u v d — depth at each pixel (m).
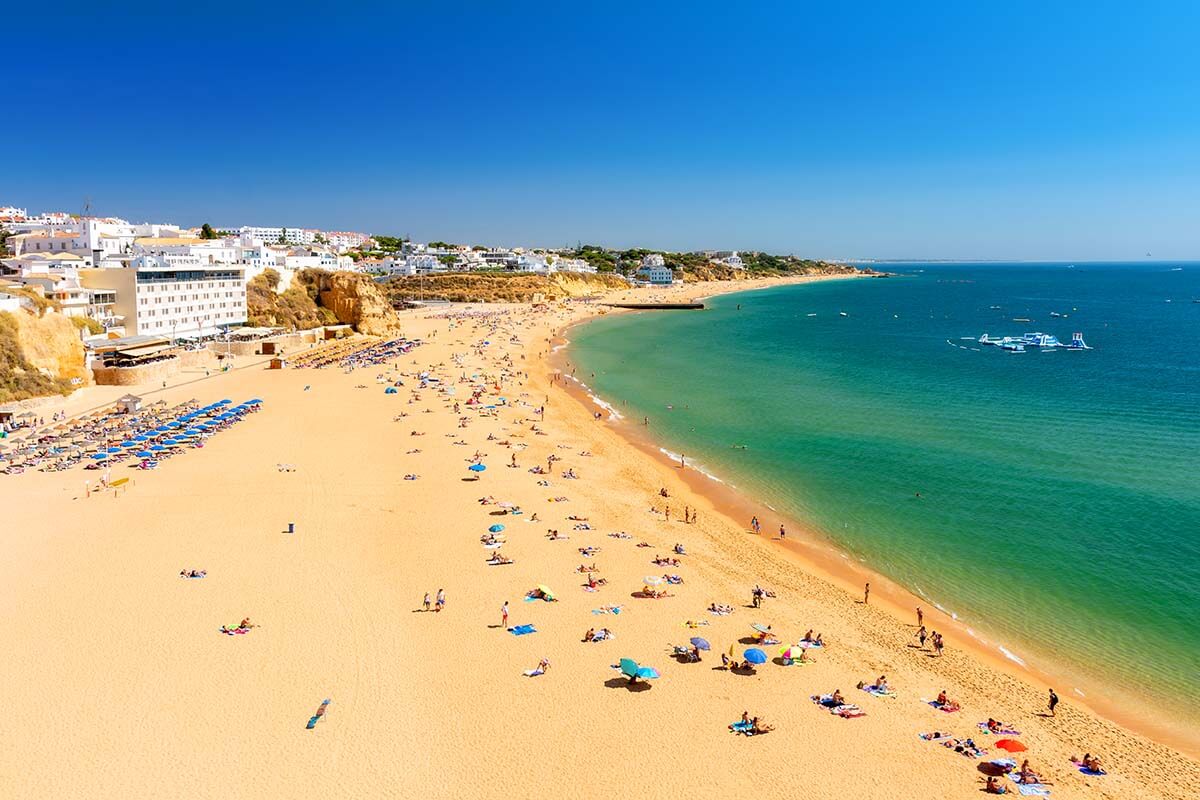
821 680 33.53
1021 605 41.78
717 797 26.17
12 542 45.56
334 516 51.19
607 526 51.28
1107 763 28.67
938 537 51.19
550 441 74.12
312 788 26.08
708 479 63.94
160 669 32.66
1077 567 46.31
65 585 40.16
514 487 58.56
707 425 83.81
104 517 49.88
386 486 57.78
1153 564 46.47
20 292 86.62
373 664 33.59
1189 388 106.38
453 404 88.94
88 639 34.91
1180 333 186.50
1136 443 74.62
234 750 27.80
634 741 29.00
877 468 66.75
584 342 162.75
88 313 101.69
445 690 31.84
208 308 125.75
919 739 29.55
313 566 43.22
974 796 26.39
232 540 46.66
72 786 25.80
